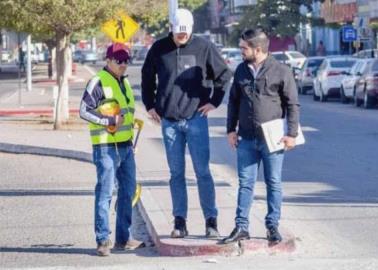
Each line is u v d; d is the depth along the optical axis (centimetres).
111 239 2262
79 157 4000
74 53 19150
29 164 3909
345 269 1848
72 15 5203
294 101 1930
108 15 5203
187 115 2027
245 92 1930
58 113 5400
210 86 2034
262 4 11694
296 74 9962
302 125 5588
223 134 5116
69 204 2839
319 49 12475
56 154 4138
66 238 2289
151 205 2548
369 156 3934
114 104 2009
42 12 5238
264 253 1973
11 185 3284
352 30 10550
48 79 13062
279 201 1967
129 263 1944
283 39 11812
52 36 6103
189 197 2658
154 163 3616
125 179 2070
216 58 2022
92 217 2592
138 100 8631
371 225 2358
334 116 6331
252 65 1931
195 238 2047
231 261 1919
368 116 6256
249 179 1961
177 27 1991
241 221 1966
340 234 2244
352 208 2620
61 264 1972
